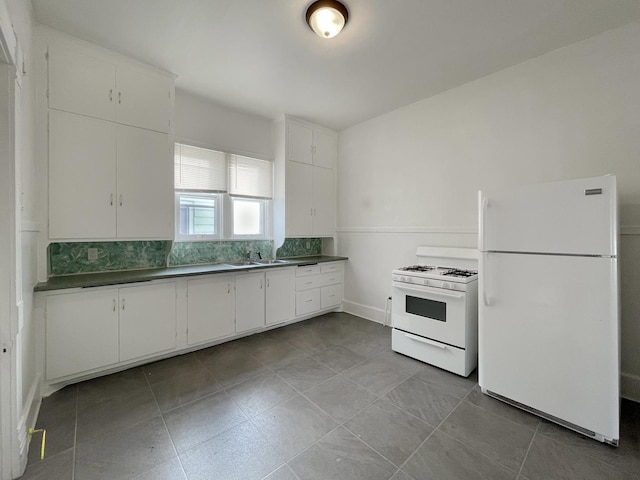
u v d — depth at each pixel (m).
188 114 3.14
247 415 1.85
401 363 2.60
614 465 1.46
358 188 4.02
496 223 2.01
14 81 1.37
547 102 2.41
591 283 1.64
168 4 1.87
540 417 1.84
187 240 3.21
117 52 2.39
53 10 1.92
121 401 1.98
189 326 2.72
